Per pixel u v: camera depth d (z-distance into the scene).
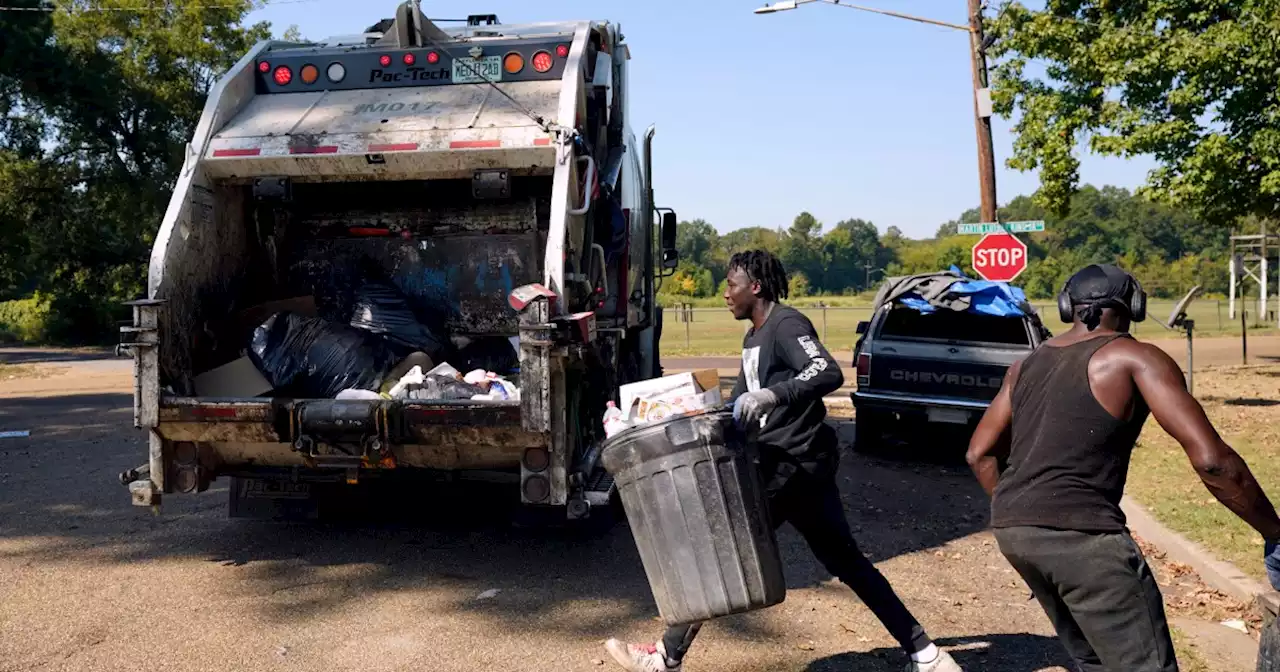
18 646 4.41
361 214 6.52
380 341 5.82
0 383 18.78
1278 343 30.27
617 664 4.27
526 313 4.95
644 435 3.48
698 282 85.56
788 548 6.32
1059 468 2.98
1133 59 12.61
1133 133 12.88
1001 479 3.16
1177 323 13.55
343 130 5.86
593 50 6.80
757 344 4.04
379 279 6.52
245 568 5.70
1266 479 8.09
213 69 38.06
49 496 7.57
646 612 5.00
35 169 34.41
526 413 4.95
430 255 6.49
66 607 4.96
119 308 37.97
